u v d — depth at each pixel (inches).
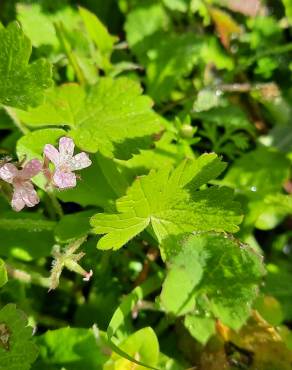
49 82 3.7
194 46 5.3
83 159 3.4
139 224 3.5
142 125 4.0
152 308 4.0
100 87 4.2
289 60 5.9
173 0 5.5
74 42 5.0
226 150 4.9
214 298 3.9
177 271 3.7
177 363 3.8
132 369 3.6
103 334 3.7
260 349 4.0
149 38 5.3
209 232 3.8
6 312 3.3
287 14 5.6
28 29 4.8
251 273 3.9
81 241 3.5
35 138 3.7
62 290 4.4
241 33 5.7
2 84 3.7
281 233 5.1
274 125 5.5
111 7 5.6
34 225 3.9
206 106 5.2
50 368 3.6
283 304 4.4
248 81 5.8
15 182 3.2
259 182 4.7
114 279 4.3
